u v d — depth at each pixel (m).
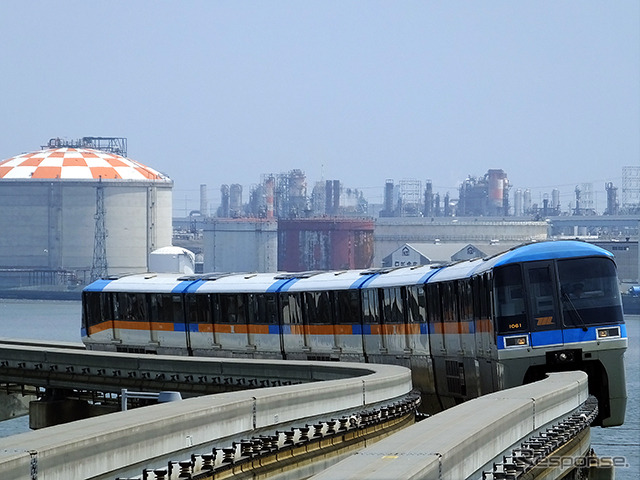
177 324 150.12
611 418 94.94
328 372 105.69
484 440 48.97
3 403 144.62
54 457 42.97
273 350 138.75
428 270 118.19
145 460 50.03
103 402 131.75
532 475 52.09
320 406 71.56
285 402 66.19
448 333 109.62
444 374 112.50
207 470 54.78
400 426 85.12
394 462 41.03
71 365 131.75
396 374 89.75
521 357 93.56
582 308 94.12
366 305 126.00
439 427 49.88
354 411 77.81
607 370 94.44
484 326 97.75
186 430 54.00
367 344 126.12
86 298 164.00
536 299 93.94
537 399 60.34
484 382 100.31
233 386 114.62
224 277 148.38
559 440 59.09
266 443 61.41
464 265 108.81
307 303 133.62
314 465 66.94
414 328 117.62
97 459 46.03
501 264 94.56
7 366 138.88
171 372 120.50
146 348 155.38
